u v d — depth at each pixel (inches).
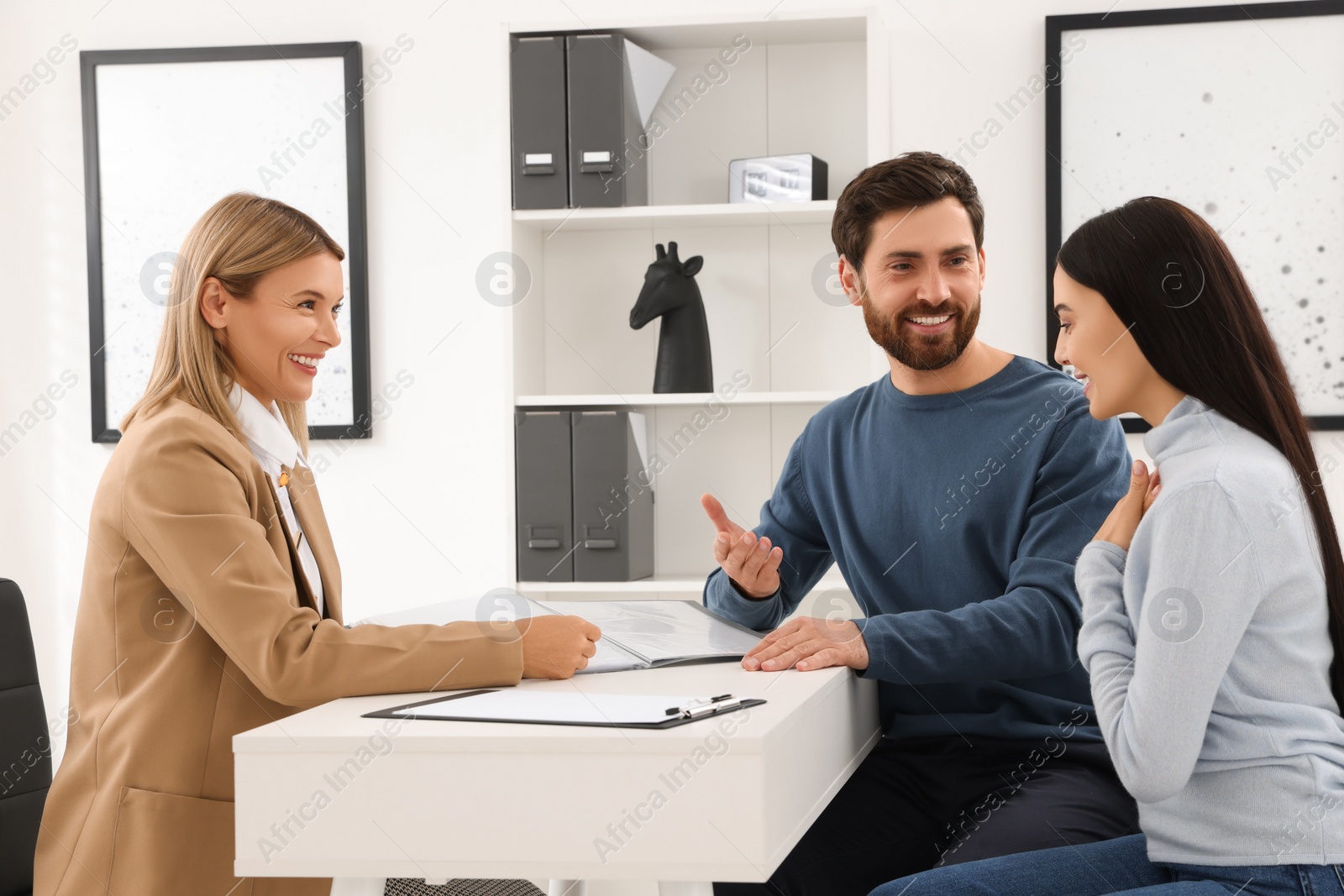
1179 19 89.5
